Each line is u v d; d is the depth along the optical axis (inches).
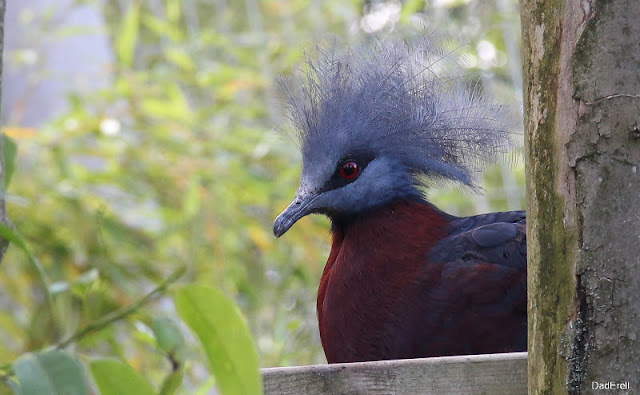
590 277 134.1
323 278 260.8
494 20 406.9
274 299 415.5
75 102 394.3
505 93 303.1
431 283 228.2
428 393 159.0
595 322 133.9
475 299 223.5
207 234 390.3
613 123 133.0
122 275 372.2
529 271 143.4
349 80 254.5
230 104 416.5
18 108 417.1
